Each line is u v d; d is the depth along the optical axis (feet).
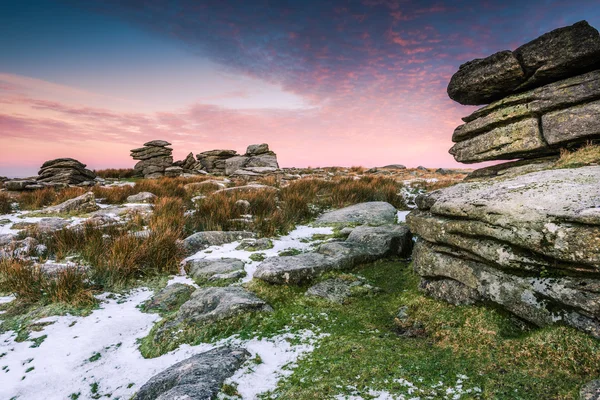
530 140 16.05
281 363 10.11
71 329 13.08
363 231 22.47
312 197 39.88
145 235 22.07
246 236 25.59
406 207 36.96
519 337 9.46
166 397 7.89
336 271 17.49
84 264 19.21
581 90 14.62
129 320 14.07
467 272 12.10
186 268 19.66
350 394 8.03
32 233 24.21
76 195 39.86
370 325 12.25
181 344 11.95
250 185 50.93
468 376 8.35
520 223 10.30
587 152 14.19
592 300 8.28
